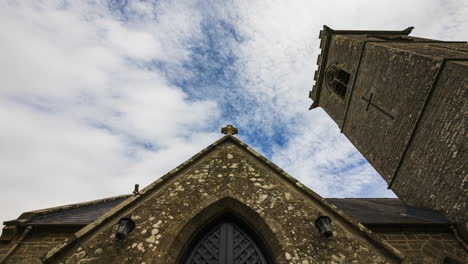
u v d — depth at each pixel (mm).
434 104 9922
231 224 5977
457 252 6926
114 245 4930
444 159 9477
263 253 5406
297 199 6156
